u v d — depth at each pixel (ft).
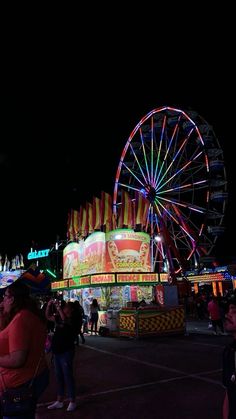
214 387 24.43
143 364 33.58
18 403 10.75
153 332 53.36
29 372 11.08
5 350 11.26
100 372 31.17
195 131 102.68
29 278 40.09
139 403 22.03
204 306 88.43
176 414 19.81
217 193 96.63
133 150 107.34
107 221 75.31
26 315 11.38
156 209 97.35
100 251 70.95
